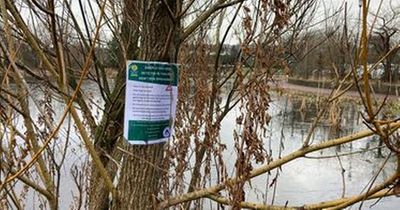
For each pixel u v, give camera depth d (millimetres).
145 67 2246
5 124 2123
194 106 3162
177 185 2787
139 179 2314
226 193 2537
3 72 2113
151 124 2266
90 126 3518
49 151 2432
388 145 1597
